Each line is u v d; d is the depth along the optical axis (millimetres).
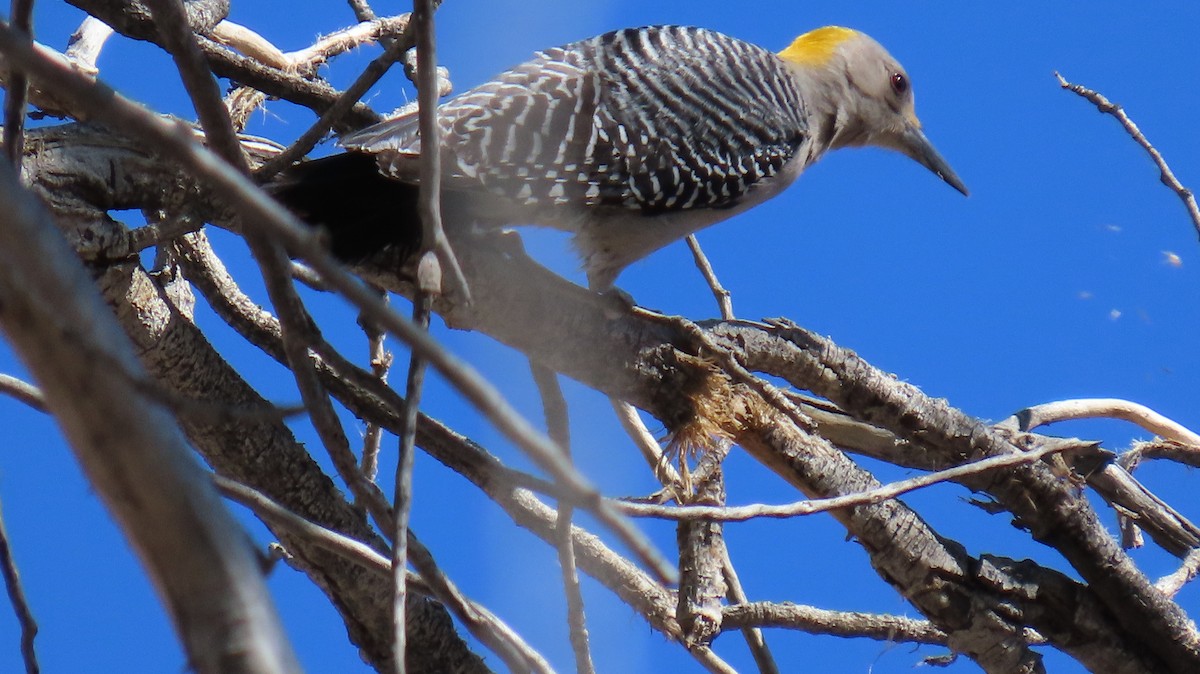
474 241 8703
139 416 2896
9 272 2801
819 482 9180
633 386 9023
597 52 10703
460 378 3293
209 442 8672
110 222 7863
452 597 6145
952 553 9500
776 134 11312
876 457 10344
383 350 10180
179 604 2936
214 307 9750
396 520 5344
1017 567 9672
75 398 2855
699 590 9125
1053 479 9766
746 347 9375
